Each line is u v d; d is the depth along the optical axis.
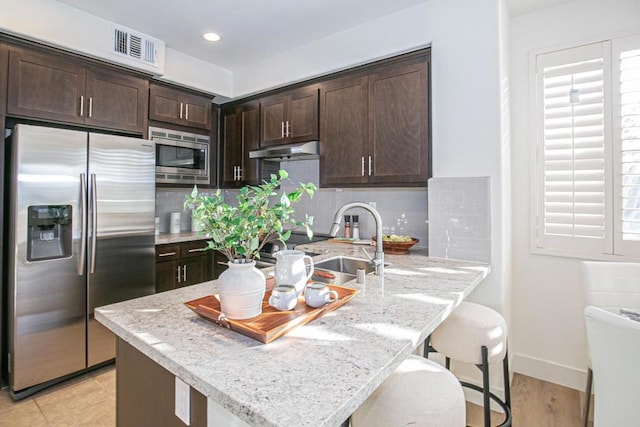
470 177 2.17
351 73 2.74
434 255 2.31
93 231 2.42
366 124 2.63
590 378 1.79
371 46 2.59
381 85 2.56
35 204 2.17
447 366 2.02
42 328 2.22
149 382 1.13
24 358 2.15
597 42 2.19
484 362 1.45
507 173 2.26
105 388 2.29
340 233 3.29
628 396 1.12
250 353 0.92
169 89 3.20
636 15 2.08
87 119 2.58
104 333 2.51
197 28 2.73
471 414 2.07
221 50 3.12
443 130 2.28
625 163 2.11
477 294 2.15
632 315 1.43
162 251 2.95
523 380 2.42
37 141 2.17
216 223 1.07
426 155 2.36
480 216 2.14
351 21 2.60
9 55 2.22
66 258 2.31
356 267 2.26
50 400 2.15
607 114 2.16
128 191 2.62
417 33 2.37
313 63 2.93
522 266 2.48
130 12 2.50
